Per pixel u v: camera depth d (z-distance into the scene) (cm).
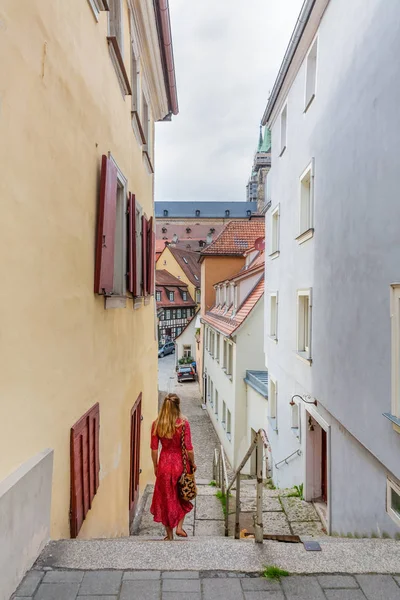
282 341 1005
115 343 584
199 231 10150
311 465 783
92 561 303
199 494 801
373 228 501
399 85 439
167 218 10156
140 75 829
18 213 282
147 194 980
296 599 274
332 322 646
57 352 356
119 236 632
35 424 311
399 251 439
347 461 594
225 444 1722
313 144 761
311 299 763
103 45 504
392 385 446
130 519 696
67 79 376
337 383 618
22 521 278
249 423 1491
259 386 1354
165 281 5309
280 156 1051
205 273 2544
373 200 502
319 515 721
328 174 675
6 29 261
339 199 621
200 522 681
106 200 487
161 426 463
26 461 297
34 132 306
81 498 409
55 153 349
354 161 562
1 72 256
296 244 880
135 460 757
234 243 2570
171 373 3656
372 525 505
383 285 475
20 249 286
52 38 339
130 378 711
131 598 268
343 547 336
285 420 982
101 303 504
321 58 715
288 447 946
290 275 931
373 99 502
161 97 1099
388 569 307
